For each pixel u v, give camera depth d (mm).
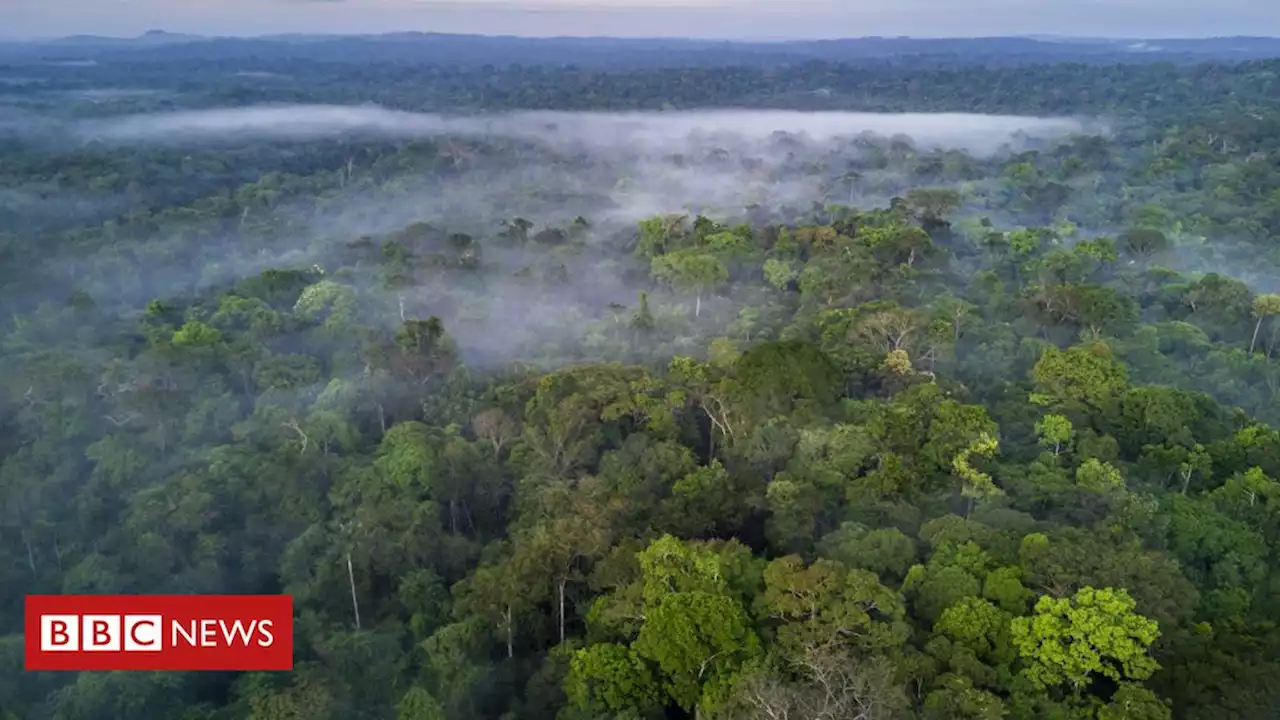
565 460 63844
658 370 79875
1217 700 36219
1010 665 38750
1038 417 63875
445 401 74750
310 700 42562
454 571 57875
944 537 45812
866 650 38562
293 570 57750
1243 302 91312
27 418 71500
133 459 66500
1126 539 46094
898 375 69438
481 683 46406
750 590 43562
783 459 59094
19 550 61656
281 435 69125
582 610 48344
